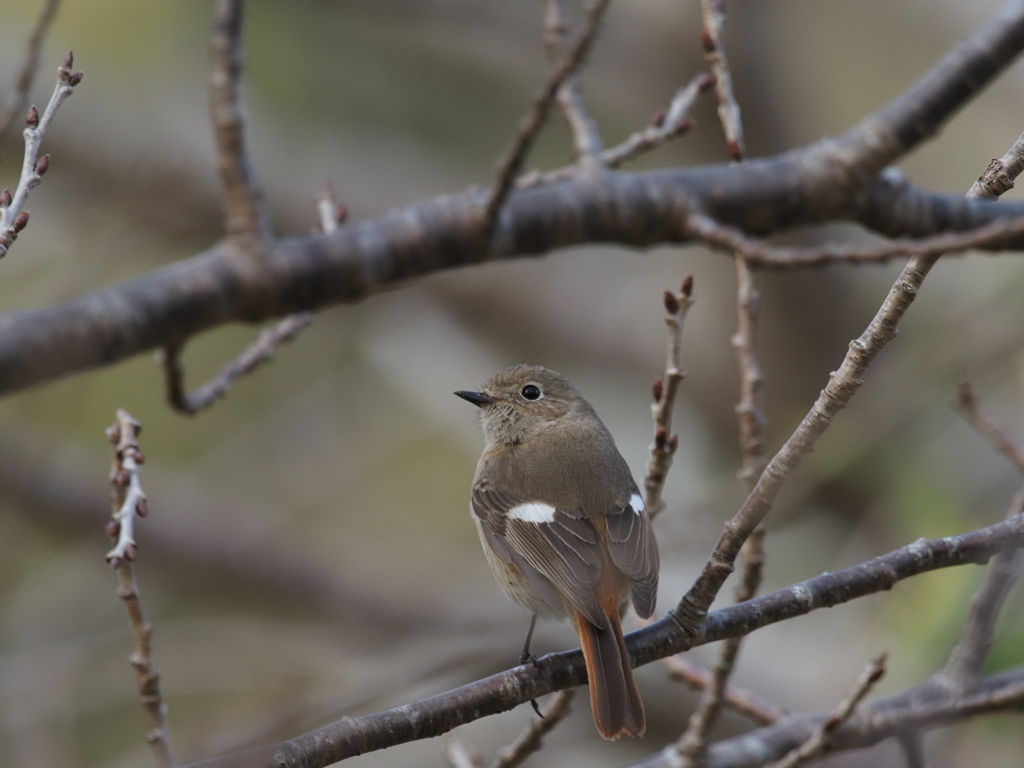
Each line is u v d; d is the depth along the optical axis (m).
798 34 13.98
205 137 14.21
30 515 13.96
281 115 15.59
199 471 15.50
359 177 15.56
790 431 14.60
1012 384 11.89
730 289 14.50
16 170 13.84
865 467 12.16
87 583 13.92
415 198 15.56
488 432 8.34
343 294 6.79
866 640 11.17
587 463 7.59
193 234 14.21
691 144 13.95
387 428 16.44
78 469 14.20
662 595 12.84
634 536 6.94
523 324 15.77
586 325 15.70
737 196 7.70
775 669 12.94
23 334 5.91
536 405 8.19
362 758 12.08
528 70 15.94
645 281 15.72
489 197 6.76
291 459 15.78
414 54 15.78
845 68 15.56
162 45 14.72
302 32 15.26
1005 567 6.67
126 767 11.60
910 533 10.84
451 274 15.56
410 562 15.28
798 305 14.20
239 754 5.12
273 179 14.98
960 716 6.73
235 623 13.78
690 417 15.65
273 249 6.54
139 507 5.56
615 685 5.71
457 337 16.33
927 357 12.18
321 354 15.94
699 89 7.70
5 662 12.36
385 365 16.17
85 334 6.04
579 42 6.01
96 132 13.58
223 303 6.44
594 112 15.19
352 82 15.94
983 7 14.84
